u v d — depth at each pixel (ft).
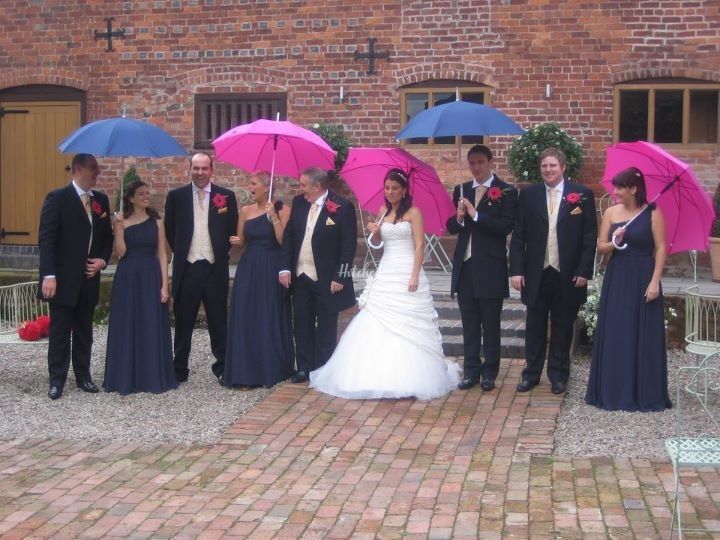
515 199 24.61
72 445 20.88
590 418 22.65
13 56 41.78
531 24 37.47
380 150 25.22
